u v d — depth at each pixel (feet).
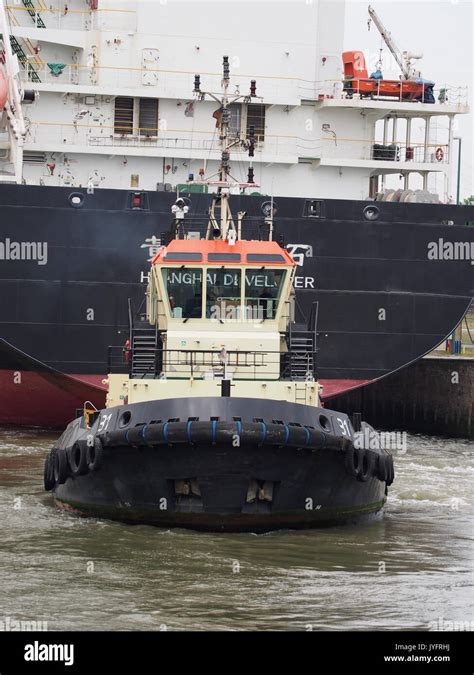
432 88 391.65
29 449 305.53
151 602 160.25
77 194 319.47
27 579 170.91
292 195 382.01
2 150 340.80
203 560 183.32
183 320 215.92
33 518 211.82
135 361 218.38
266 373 213.25
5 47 325.21
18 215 319.68
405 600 164.55
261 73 382.01
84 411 223.10
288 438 190.49
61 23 390.63
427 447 354.13
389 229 328.29
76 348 321.93
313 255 325.42
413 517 226.17
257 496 198.59
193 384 208.13
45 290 320.91
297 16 385.91
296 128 385.91
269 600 162.61
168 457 192.75
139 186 369.91
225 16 382.01
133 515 204.85
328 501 204.85
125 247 320.70
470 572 181.37
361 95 391.45
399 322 329.93
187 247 218.18
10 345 321.52
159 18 378.32
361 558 188.65
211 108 377.50
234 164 377.91
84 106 374.22
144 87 373.20
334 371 328.08
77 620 151.94
